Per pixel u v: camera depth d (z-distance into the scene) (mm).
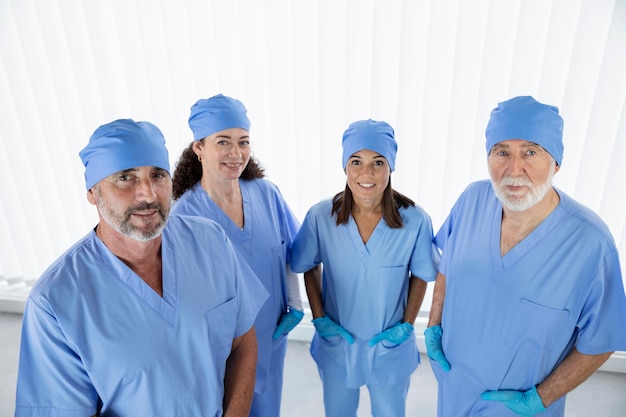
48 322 890
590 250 1069
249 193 1549
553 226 1117
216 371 1048
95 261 958
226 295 1076
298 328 2418
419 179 1952
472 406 1281
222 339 1062
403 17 1728
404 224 1410
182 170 1517
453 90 1782
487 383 1223
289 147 2012
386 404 1531
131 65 1998
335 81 1865
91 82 2062
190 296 1008
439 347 1374
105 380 924
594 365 1132
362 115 1896
